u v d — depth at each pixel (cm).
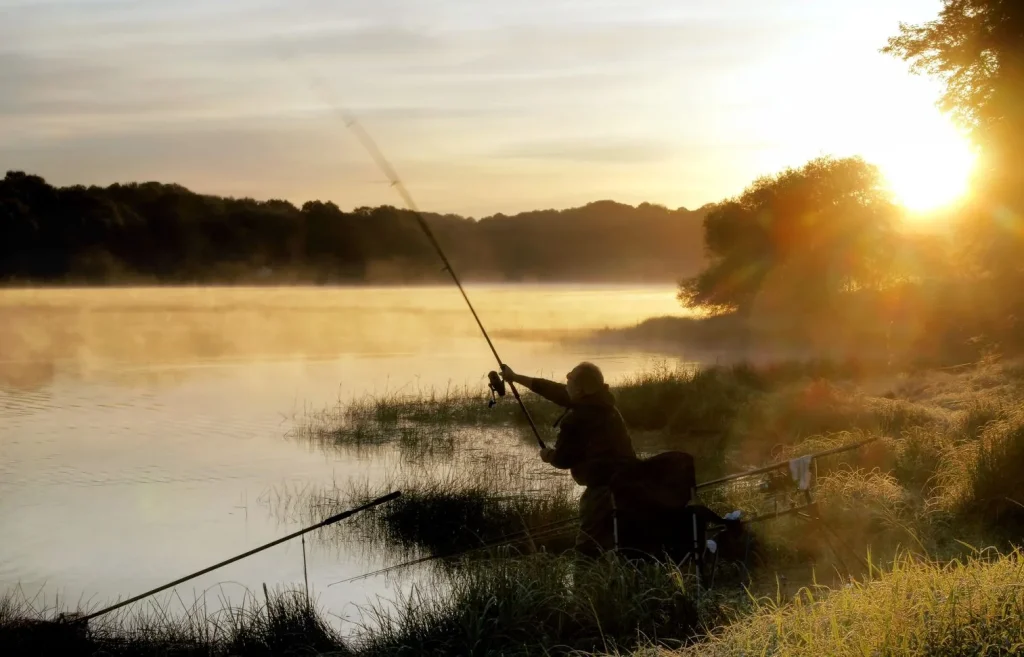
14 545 1105
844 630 445
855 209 5078
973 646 405
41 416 2272
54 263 13188
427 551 1016
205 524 1195
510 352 4059
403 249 17075
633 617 596
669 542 694
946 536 756
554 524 1001
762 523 830
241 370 3397
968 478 825
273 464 1603
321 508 1234
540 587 644
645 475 707
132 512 1270
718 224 5722
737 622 511
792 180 5312
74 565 1023
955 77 3016
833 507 864
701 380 2067
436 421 1975
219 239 15275
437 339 4966
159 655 695
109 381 3067
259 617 744
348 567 970
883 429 1365
